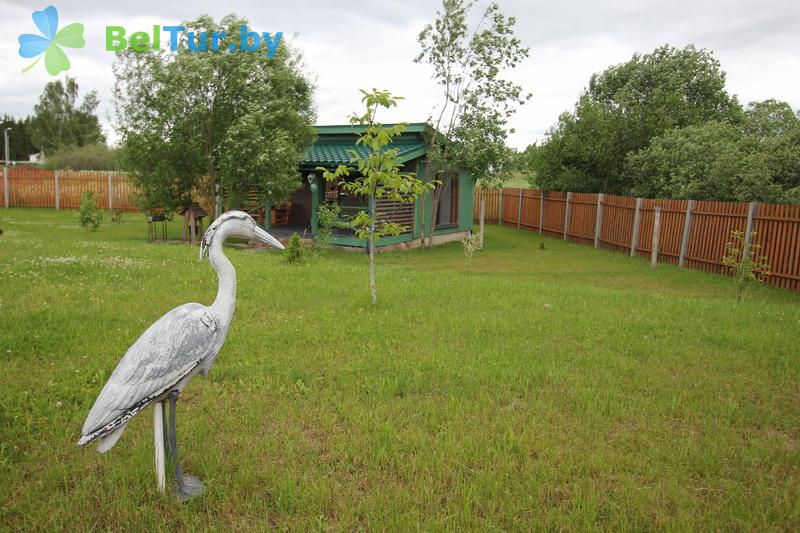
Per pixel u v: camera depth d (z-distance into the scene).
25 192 29.72
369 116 8.67
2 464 4.05
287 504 3.75
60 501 3.71
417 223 21.06
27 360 6.16
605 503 3.80
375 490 3.91
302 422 4.93
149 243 17.09
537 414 5.13
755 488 4.01
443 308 8.98
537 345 7.12
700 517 3.62
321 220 17.97
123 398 3.29
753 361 6.71
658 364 6.56
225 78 17.44
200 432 4.64
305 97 18.83
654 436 4.76
